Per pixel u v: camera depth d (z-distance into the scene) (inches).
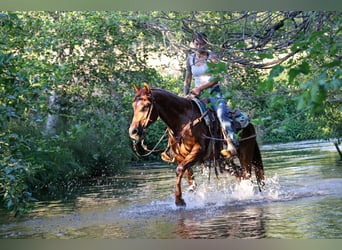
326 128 688.4
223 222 297.4
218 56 276.7
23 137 333.1
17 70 314.8
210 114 355.3
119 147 721.6
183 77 641.6
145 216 332.5
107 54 622.2
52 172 582.9
